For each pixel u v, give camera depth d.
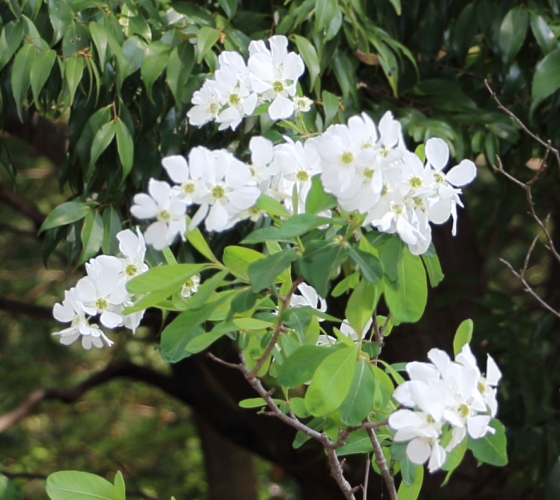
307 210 1.47
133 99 1.86
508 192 2.24
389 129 1.45
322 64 1.83
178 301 1.54
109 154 1.81
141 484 4.96
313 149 1.51
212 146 1.86
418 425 1.44
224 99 1.58
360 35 1.86
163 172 1.85
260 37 1.88
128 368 3.27
